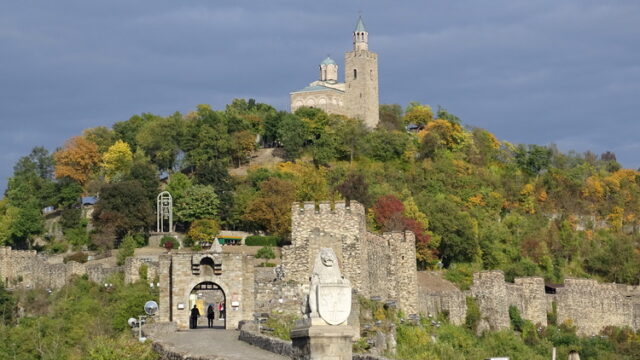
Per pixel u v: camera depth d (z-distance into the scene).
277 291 114.75
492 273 162.88
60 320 125.69
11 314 143.50
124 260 166.88
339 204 131.38
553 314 176.38
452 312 156.00
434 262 184.62
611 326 181.75
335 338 55.94
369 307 127.31
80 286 153.62
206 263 107.56
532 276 193.00
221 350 78.69
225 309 106.94
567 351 165.88
